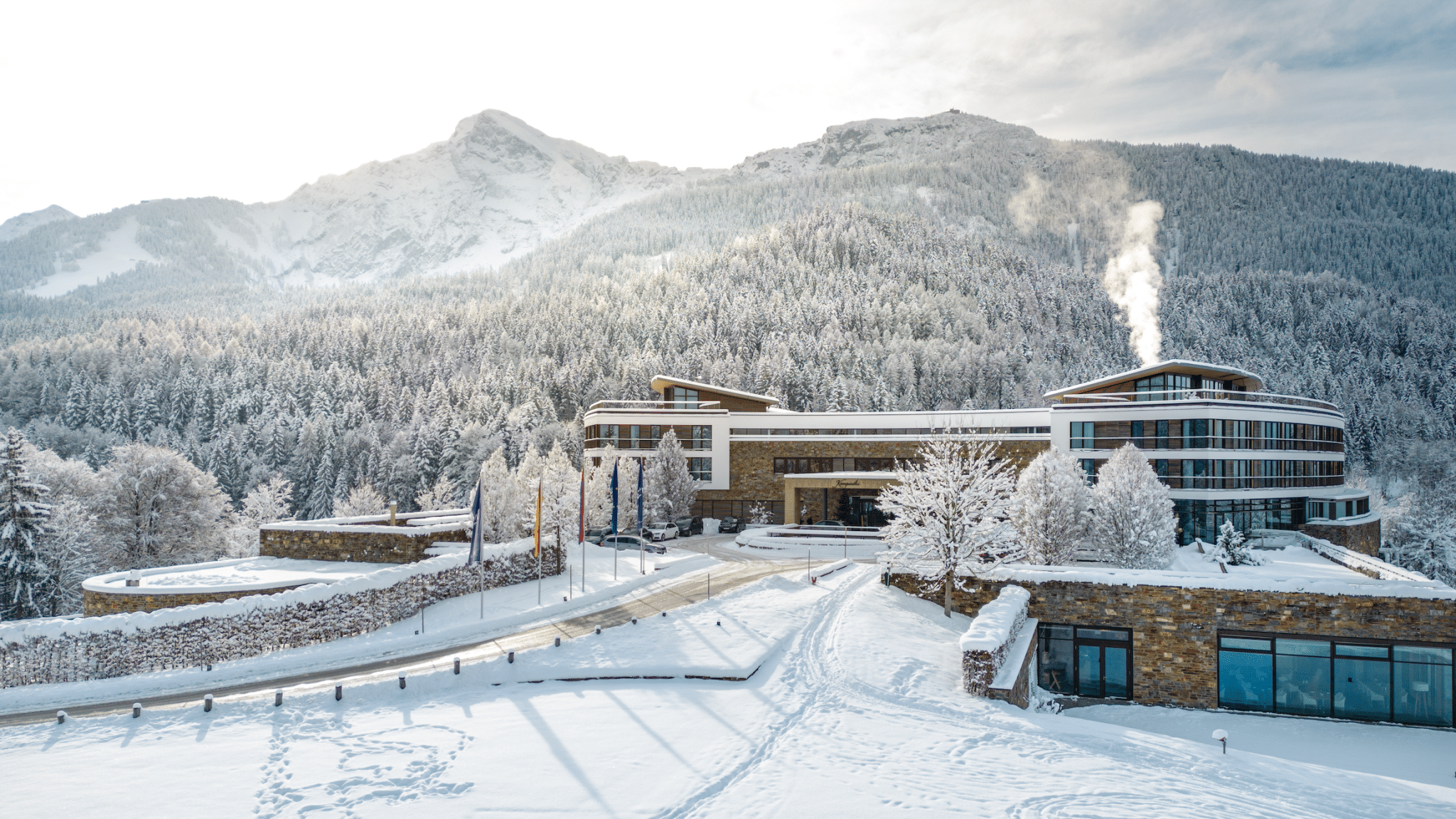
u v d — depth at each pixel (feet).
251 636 98.02
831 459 232.53
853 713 74.23
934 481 116.26
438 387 460.55
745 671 84.23
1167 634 101.91
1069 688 106.22
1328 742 87.71
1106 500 141.69
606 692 80.07
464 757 62.44
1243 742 87.71
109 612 112.68
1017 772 60.49
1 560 161.89
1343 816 55.67
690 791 56.29
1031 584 108.17
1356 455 435.94
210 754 62.28
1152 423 187.93
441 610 119.65
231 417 435.53
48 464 207.62
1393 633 93.71
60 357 528.63
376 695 77.97
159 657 91.97
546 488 155.84
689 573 150.20
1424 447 411.54
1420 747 85.76
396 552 141.28
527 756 62.75
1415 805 58.29
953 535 111.24
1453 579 226.58
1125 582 103.91
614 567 147.74
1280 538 184.65
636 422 241.76
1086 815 52.95
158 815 51.90
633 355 516.73
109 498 196.65
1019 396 503.61
